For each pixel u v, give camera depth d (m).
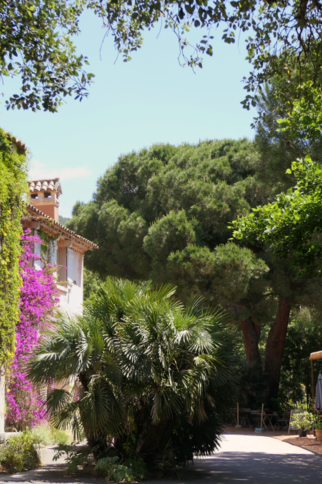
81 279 21.42
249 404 24.06
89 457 10.09
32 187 20.66
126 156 29.03
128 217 25.98
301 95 9.34
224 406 10.02
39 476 9.17
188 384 9.14
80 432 9.47
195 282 20.88
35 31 8.04
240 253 20.42
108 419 9.20
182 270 20.73
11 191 12.02
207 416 10.04
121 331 9.40
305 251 11.66
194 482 8.84
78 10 8.64
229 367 9.79
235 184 23.73
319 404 17.09
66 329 9.55
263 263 20.56
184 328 9.59
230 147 27.11
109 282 10.55
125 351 9.00
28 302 14.09
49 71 8.32
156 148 28.91
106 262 27.66
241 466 11.10
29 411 12.59
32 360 9.42
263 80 8.91
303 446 15.05
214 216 22.44
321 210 10.45
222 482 8.84
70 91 8.48
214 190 23.09
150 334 9.26
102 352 9.34
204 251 20.89
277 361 25.12
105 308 10.01
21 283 12.49
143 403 9.70
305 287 21.67
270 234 11.35
